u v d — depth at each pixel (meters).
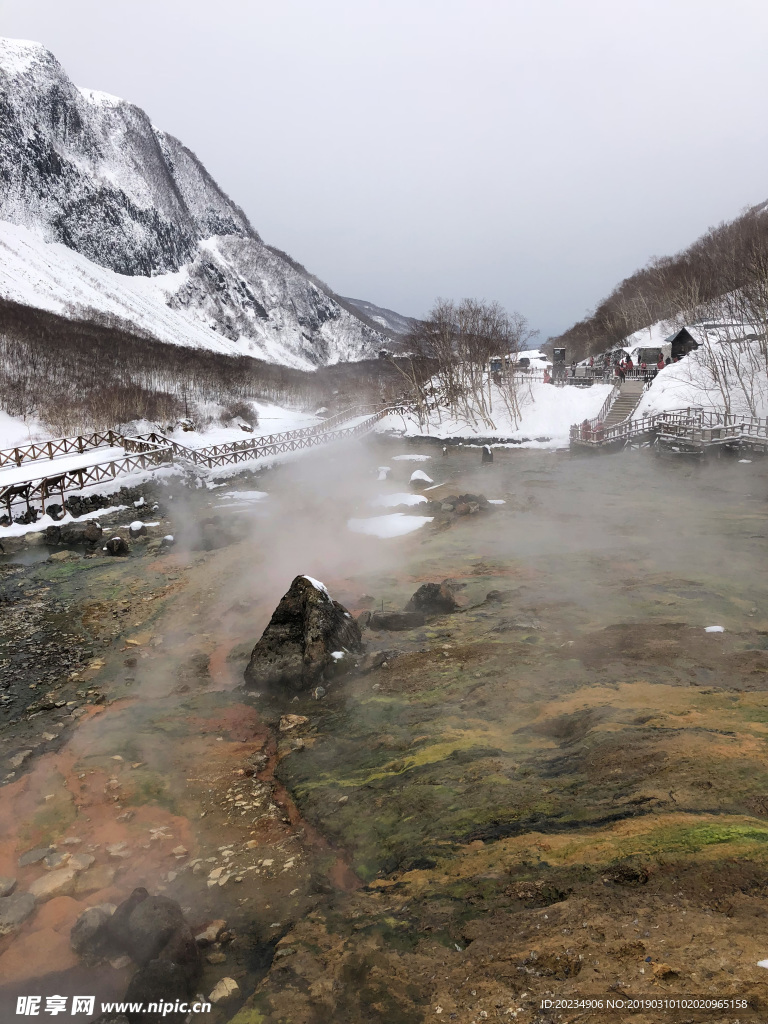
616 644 12.70
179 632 16.89
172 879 7.72
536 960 5.15
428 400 62.25
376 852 7.75
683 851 6.06
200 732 11.73
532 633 13.88
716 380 44.34
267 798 9.46
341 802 8.94
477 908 6.10
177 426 50.56
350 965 5.64
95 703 13.18
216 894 7.39
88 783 10.12
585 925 5.38
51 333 67.50
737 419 41.84
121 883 7.75
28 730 12.19
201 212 183.12
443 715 10.84
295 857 7.99
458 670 12.53
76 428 45.28
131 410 51.62
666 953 4.82
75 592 20.70
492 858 6.80
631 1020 4.26
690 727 8.66
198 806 9.36
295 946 6.12
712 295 67.94
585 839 6.67
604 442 41.41
